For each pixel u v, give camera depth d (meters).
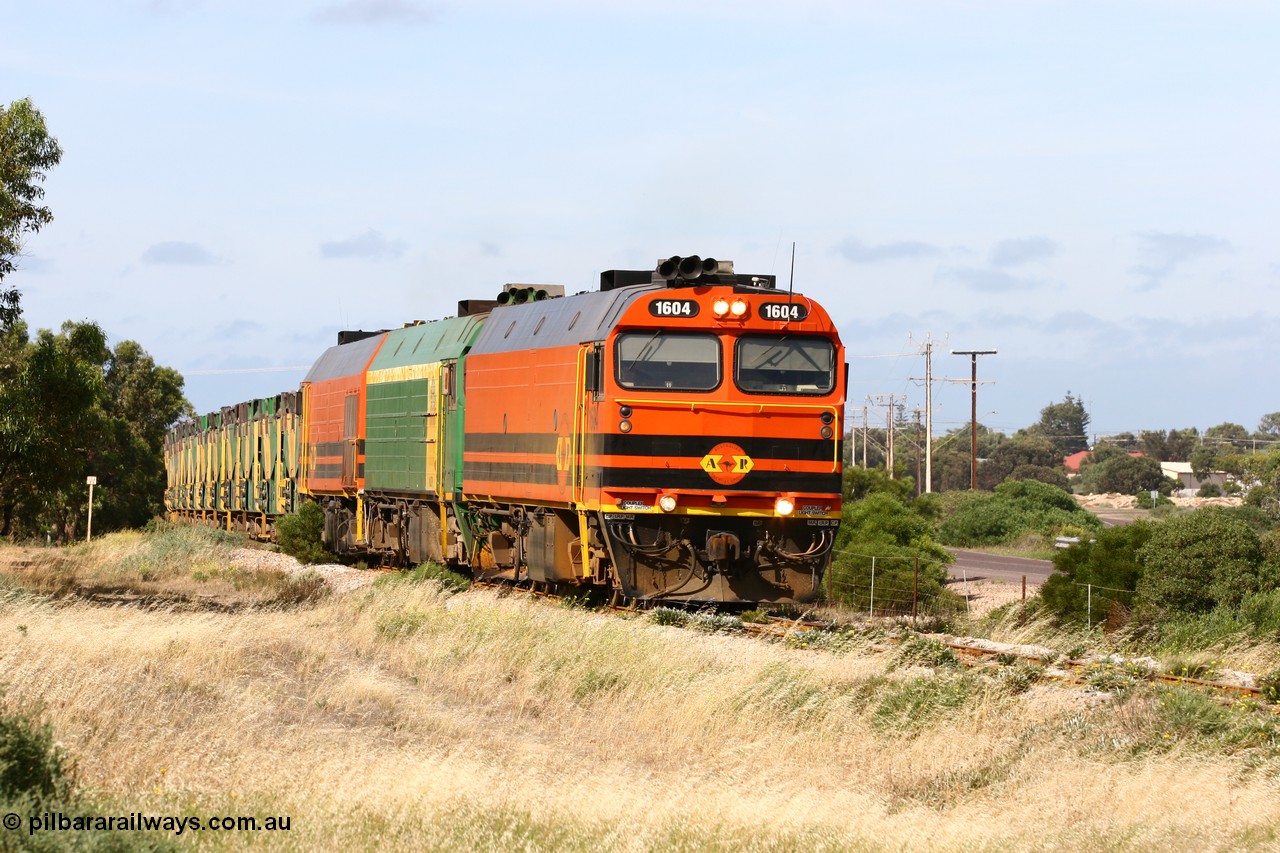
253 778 22.47
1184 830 20.03
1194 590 47.34
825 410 40.06
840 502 40.41
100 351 59.78
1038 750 24.25
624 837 19.69
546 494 43.44
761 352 39.75
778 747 25.83
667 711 28.08
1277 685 30.31
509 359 47.03
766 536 39.97
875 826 20.53
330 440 71.12
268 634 37.41
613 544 39.28
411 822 20.00
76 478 59.91
